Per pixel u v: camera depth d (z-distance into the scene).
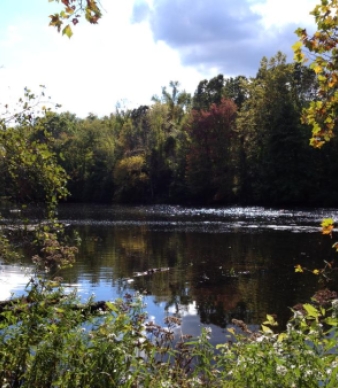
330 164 47.75
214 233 26.94
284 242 22.66
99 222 35.25
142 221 35.66
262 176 50.31
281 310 11.62
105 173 67.31
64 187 5.93
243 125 55.47
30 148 5.75
